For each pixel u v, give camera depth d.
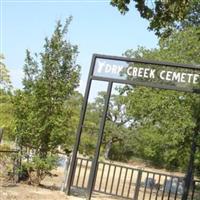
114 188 19.06
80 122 13.00
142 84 12.62
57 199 11.55
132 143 58.06
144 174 32.69
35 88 13.37
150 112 20.23
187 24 20.80
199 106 17.66
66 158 13.53
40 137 13.32
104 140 58.62
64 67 13.60
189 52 19.67
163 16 10.84
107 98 12.84
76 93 13.78
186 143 19.19
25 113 13.44
